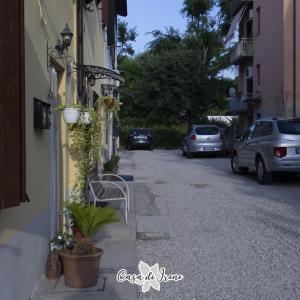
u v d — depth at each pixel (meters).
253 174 18.03
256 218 9.92
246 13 34.38
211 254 7.34
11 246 4.45
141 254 7.34
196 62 42.56
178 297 5.55
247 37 34.59
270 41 28.56
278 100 26.88
